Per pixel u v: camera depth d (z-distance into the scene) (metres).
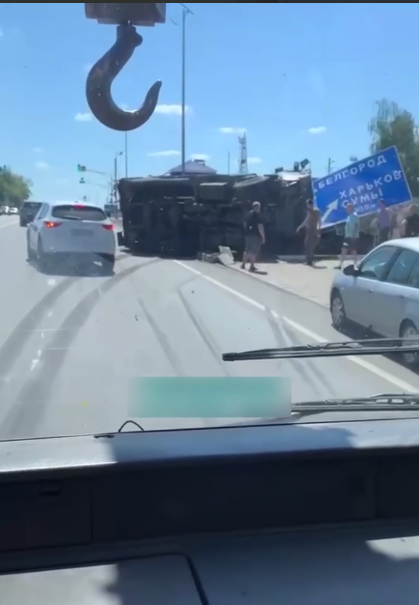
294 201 6.92
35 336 5.86
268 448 2.59
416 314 5.90
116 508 2.46
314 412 3.38
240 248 7.20
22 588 2.12
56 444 2.67
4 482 2.36
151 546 2.41
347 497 2.63
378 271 6.86
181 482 2.51
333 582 2.18
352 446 2.62
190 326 6.59
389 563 2.29
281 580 2.19
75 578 2.18
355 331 7.02
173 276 7.11
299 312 7.73
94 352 5.52
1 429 3.79
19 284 7.32
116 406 4.18
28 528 2.40
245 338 6.51
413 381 5.14
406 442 2.67
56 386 4.58
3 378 4.77
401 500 2.67
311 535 2.50
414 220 9.29
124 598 2.07
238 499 2.55
